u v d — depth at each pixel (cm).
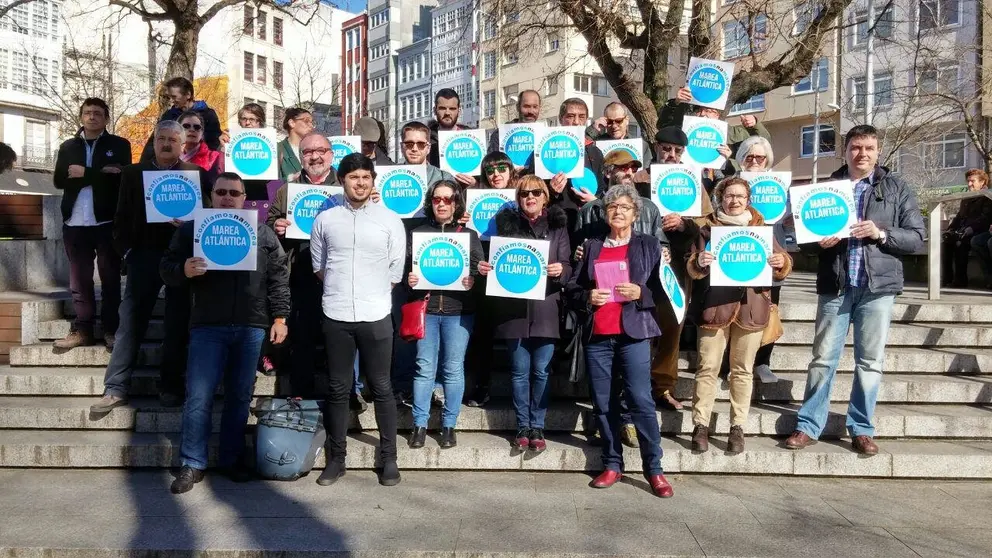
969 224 1061
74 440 581
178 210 584
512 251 535
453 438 567
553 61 3381
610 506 494
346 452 562
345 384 532
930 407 620
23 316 722
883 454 546
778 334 578
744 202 556
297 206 597
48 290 875
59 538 439
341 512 482
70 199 684
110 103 2067
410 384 625
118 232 603
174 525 460
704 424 557
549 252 557
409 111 5747
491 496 513
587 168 639
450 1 5169
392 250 532
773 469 553
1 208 936
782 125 3672
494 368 700
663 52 1059
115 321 687
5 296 800
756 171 628
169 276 529
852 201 535
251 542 434
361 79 6700
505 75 3891
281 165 705
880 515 481
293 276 605
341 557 422
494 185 606
